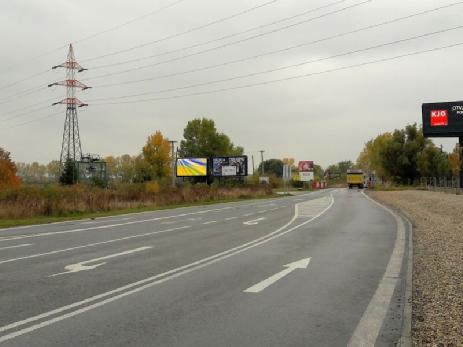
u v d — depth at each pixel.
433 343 5.54
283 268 10.56
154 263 11.21
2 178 50.53
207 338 5.74
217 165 66.38
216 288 8.53
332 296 7.96
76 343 5.54
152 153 69.69
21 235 17.64
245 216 27.09
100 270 10.27
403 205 34.06
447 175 75.25
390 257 12.10
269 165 167.25
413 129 82.19
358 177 93.38
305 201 44.94
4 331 5.99
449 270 9.91
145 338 5.73
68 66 61.59
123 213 30.00
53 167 141.50
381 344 5.61
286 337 5.81
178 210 33.41
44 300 7.58
